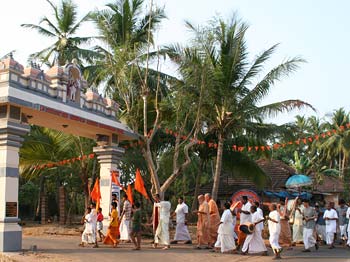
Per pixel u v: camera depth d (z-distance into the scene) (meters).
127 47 19.14
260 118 21.05
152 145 23.94
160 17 24.06
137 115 19.48
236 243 15.36
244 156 24.83
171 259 12.18
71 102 15.27
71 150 23.12
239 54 19.77
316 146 45.69
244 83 19.97
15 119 12.98
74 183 30.19
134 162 24.94
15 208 12.91
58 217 33.34
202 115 20.09
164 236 14.71
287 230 16.28
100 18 21.52
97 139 18.05
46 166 23.34
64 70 14.98
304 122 46.00
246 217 14.46
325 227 17.77
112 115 17.77
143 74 20.91
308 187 30.84
